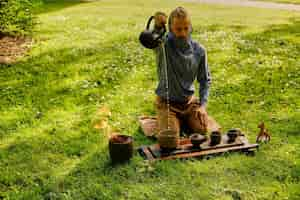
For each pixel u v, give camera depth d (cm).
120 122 636
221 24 1295
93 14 1498
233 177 493
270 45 1033
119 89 764
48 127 623
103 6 1683
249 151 539
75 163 530
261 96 723
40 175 507
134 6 1680
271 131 599
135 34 1164
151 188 475
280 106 684
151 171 501
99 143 575
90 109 681
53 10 1598
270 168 509
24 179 499
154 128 594
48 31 1210
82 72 854
